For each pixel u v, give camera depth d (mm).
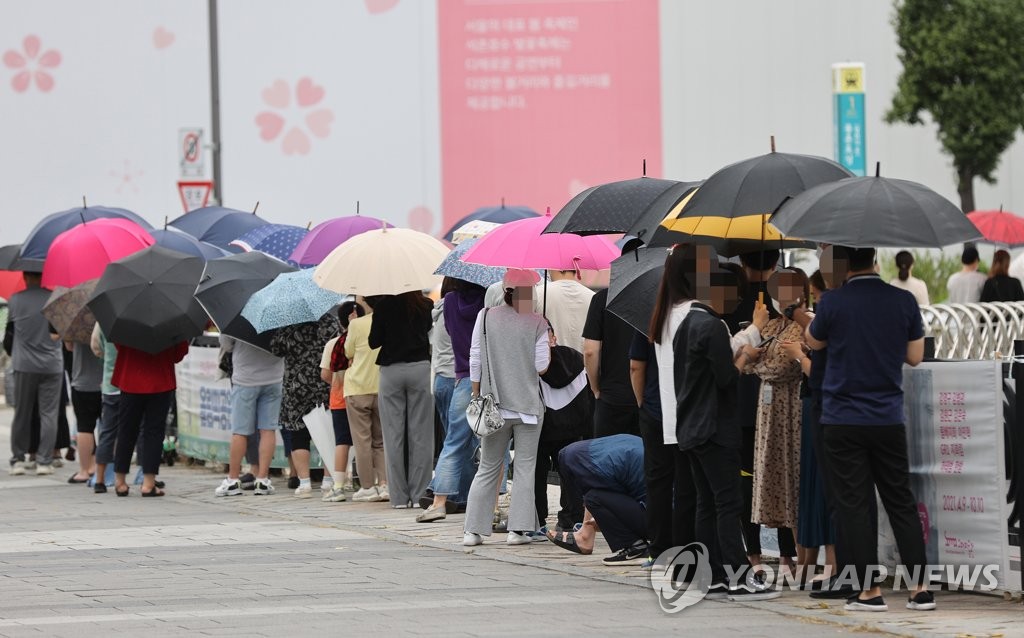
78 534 23859
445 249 25938
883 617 15977
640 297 18562
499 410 21375
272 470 32688
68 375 35656
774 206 17438
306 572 19750
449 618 16391
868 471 16344
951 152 57312
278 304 26750
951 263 53438
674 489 18359
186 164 47469
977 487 16859
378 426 27562
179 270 28125
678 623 15977
